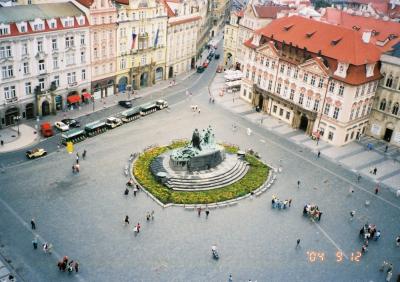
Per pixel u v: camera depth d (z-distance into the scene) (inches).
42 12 4028.1
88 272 2394.2
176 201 3036.4
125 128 4128.9
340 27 4232.3
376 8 7677.2
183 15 5659.5
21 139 3754.9
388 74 4160.9
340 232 2925.7
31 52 3905.0
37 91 4060.0
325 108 4168.3
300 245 2758.4
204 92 5255.9
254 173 3474.4
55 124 3986.2
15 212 2815.0
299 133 4372.5
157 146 3777.1
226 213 2999.5
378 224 3056.1
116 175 3324.3
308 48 4210.1
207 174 3319.4
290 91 4466.0
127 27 4751.5
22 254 2482.8
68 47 4210.1
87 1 4281.5
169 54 5531.5
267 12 5733.3
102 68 4672.7
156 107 4589.1
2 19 3683.6
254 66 4830.2
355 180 3597.4
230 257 2593.5
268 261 2593.5
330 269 2583.7
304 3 7199.8
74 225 2743.6
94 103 4628.4
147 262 2497.5
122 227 2763.3
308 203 3206.2
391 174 3757.4
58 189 3093.0
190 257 2566.4
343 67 3932.1
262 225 2913.4
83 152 3604.8
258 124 4475.9
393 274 2596.0
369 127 4448.8
